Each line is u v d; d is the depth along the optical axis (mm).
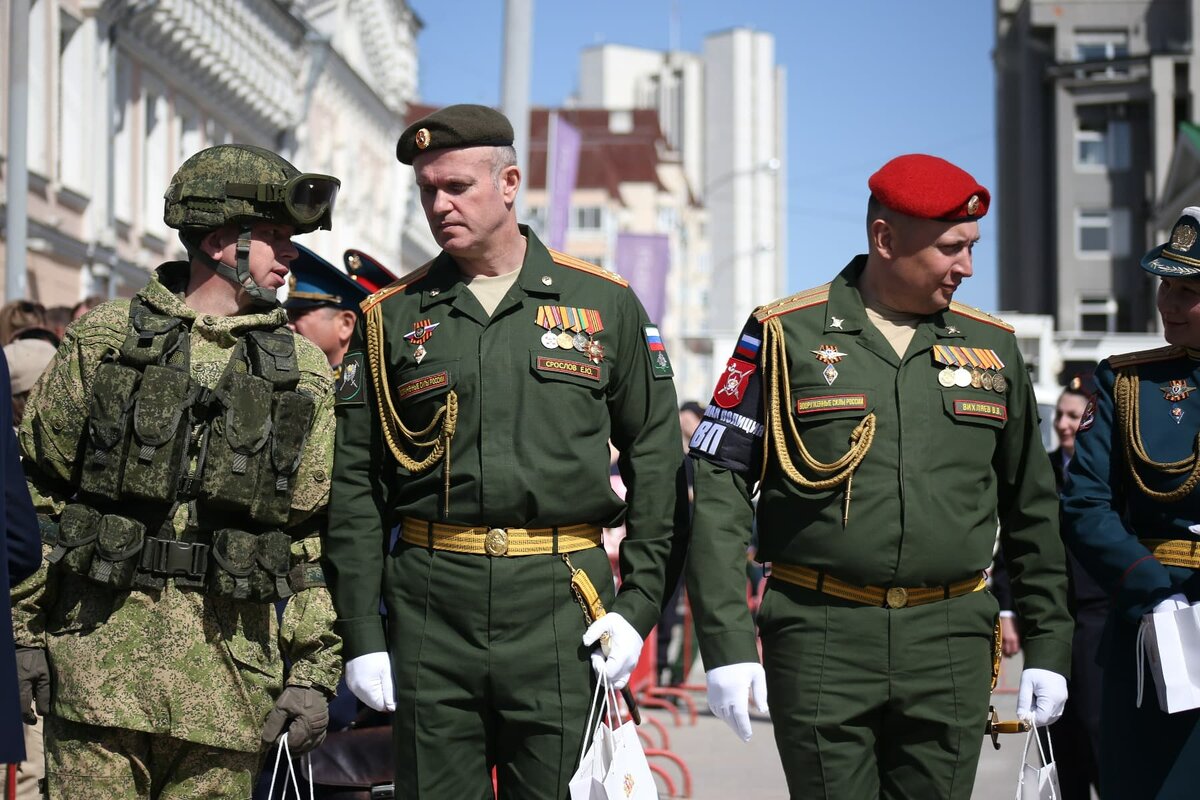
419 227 46625
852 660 4285
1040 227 55438
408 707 4215
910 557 4258
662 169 95312
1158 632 4434
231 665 3961
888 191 4328
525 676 4168
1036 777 4465
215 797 3977
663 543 4363
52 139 21266
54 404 3953
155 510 3912
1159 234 51281
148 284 4062
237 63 28203
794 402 4391
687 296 103000
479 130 4238
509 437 4199
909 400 4355
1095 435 4824
